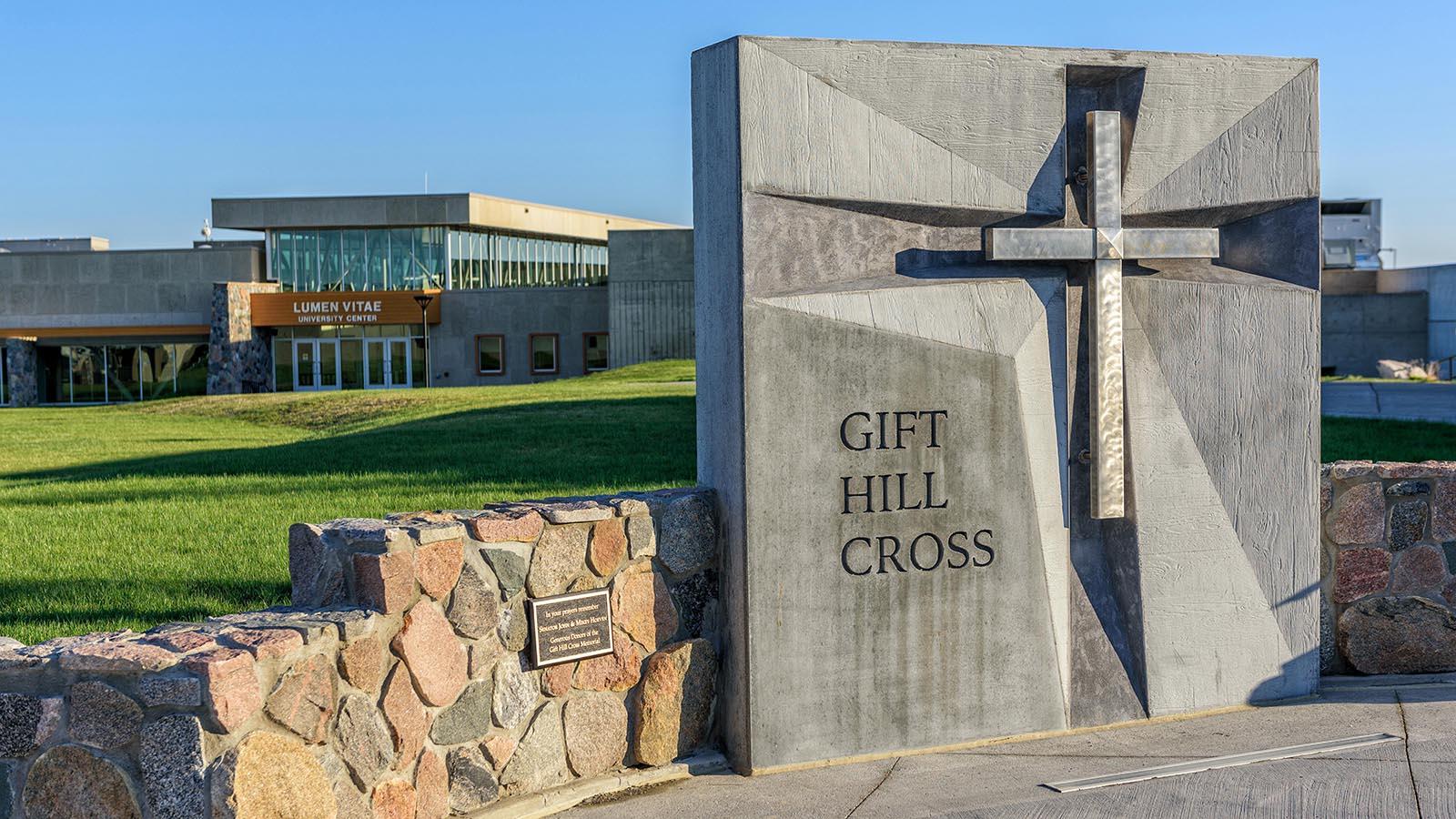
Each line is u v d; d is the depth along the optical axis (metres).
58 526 11.48
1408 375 38.91
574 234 63.53
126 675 3.97
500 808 5.11
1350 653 7.10
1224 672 6.57
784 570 5.75
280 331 56.31
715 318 5.89
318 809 4.30
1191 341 6.48
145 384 56.97
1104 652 6.39
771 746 5.76
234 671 3.99
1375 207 59.66
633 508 5.65
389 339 56.28
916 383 5.95
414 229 57.00
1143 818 5.06
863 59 5.82
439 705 4.90
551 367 55.62
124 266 55.69
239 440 24.47
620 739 5.63
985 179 6.07
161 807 3.95
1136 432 6.38
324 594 4.85
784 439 5.73
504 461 16.19
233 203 55.66
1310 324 6.69
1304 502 6.71
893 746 5.96
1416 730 6.16
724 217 5.77
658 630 5.77
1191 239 6.34
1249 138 6.54
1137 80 6.31
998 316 6.11
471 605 5.04
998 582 6.13
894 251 6.05
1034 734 6.21
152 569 9.34
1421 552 7.12
